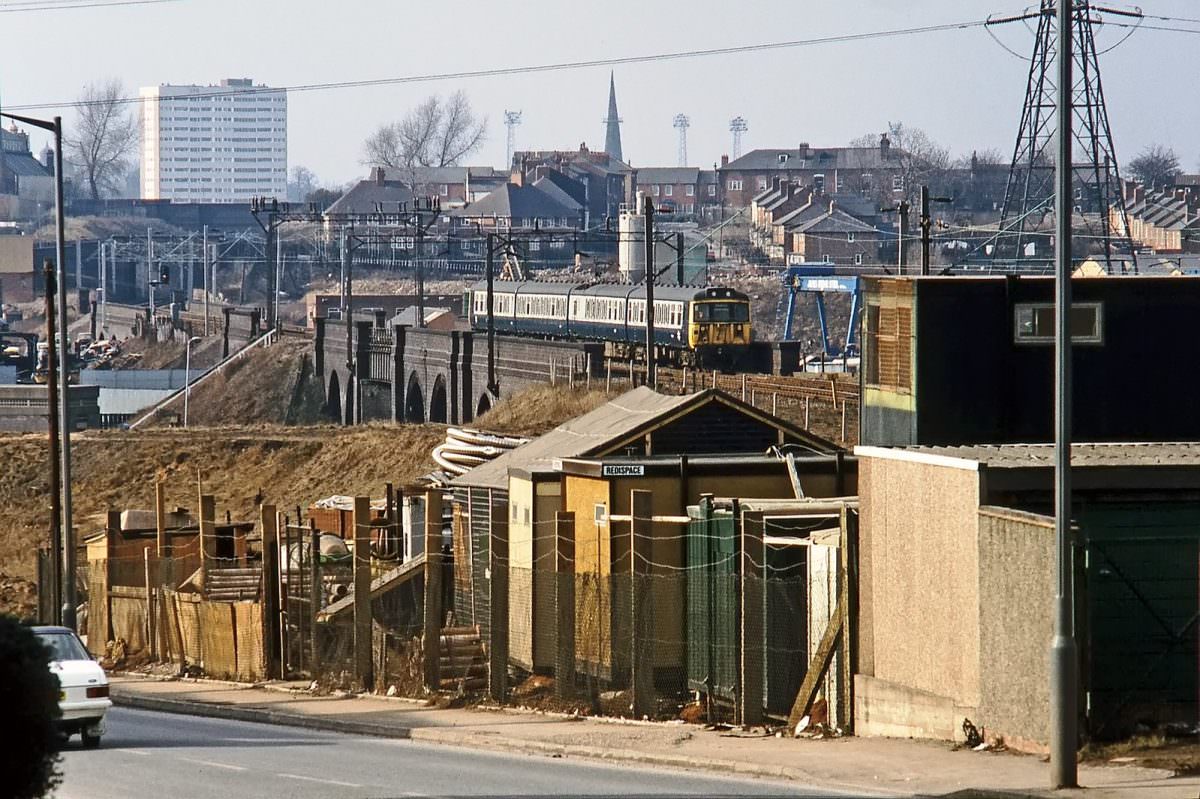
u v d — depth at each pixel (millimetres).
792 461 56969
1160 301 49281
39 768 25453
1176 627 39156
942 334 47875
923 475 42750
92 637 80938
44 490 148125
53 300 76562
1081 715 38312
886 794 34312
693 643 51844
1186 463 42312
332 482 138000
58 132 75875
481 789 36062
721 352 175375
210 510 77125
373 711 54531
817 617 46875
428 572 57688
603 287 195125
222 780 38469
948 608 41656
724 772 38938
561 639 52562
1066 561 33938
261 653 66625
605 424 69062
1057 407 34562
